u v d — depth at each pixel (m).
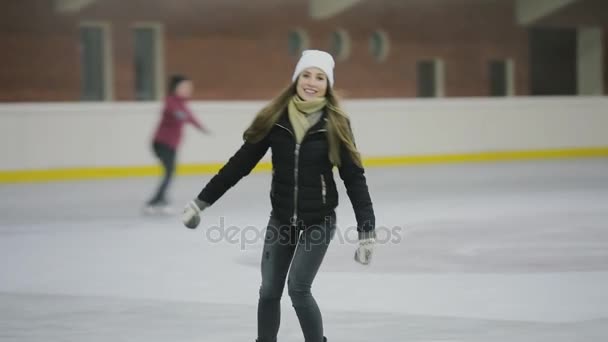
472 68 55.62
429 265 18.34
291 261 10.50
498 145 45.72
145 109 39.47
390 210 27.42
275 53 51.94
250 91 51.53
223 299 15.38
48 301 15.24
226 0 50.62
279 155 10.15
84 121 38.44
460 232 22.81
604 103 47.72
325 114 10.12
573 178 36.81
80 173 38.44
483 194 31.55
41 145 37.75
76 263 19.02
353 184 10.16
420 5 54.28
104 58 48.72
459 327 13.26
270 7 51.62
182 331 13.12
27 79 47.03
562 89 57.38
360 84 53.50
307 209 10.12
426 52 54.66
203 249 20.77
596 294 15.52
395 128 43.56
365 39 53.56
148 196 31.98
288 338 12.64
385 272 17.62
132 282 16.91
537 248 20.31
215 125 40.62
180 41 50.00
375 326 13.37
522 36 56.28
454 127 44.78
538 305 14.70
